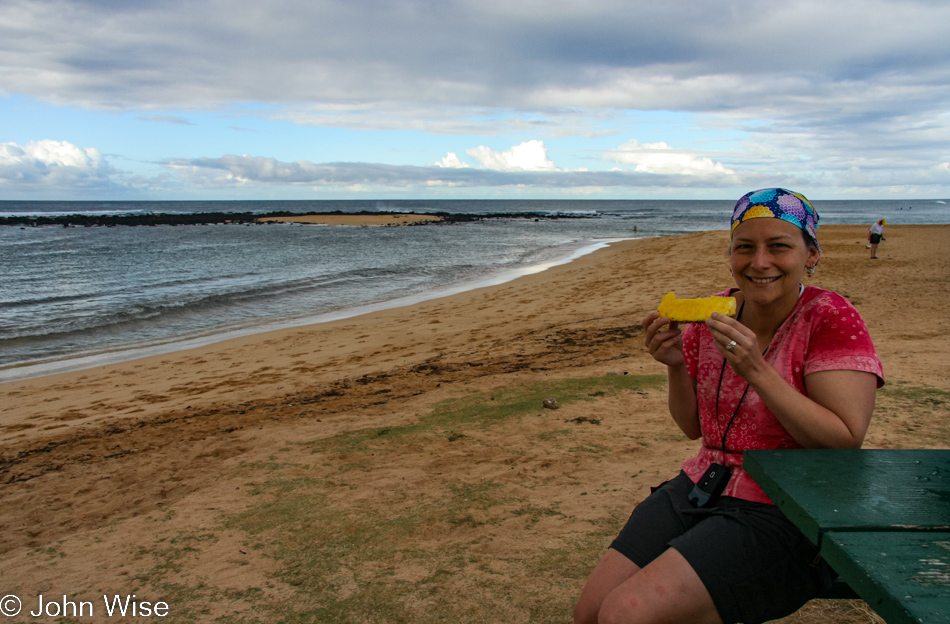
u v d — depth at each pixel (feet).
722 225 217.15
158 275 76.07
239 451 16.08
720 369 6.08
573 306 42.80
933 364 20.11
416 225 228.43
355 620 7.96
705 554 5.03
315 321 45.62
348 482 12.91
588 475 12.48
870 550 4.03
